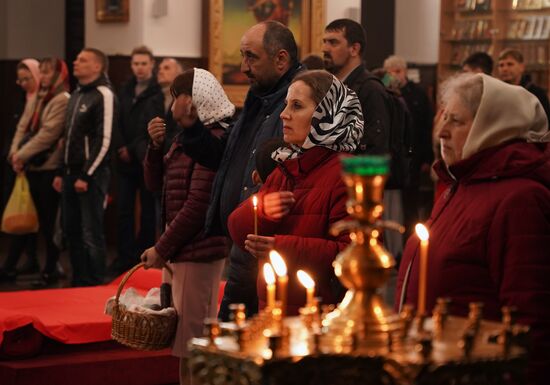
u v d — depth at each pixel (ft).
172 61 44.04
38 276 43.80
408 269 15.05
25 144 41.45
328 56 28.84
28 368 24.57
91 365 25.18
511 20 58.70
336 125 17.35
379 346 11.08
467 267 14.07
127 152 43.75
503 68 38.65
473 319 11.84
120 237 44.42
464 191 14.47
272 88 20.85
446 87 15.19
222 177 21.02
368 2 64.59
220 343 11.49
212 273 22.52
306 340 11.40
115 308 22.48
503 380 11.17
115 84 54.03
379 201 11.23
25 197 41.57
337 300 17.81
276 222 17.31
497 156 14.20
